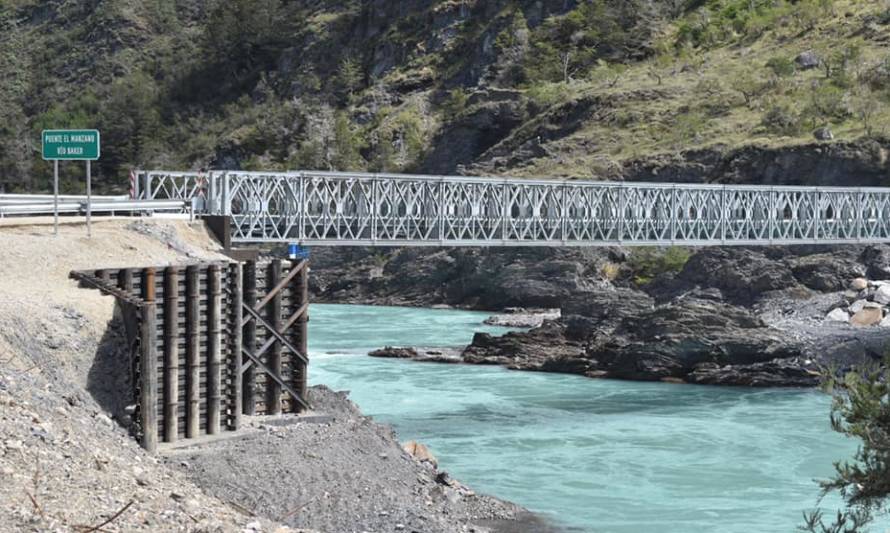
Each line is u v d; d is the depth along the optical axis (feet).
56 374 109.50
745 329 271.49
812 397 240.53
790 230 418.31
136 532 74.28
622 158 550.36
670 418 212.84
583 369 277.44
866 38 623.36
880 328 304.09
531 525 132.67
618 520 138.72
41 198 162.50
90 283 125.18
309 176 254.68
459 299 524.11
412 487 130.93
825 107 539.70
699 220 342.85
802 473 164.86
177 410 125.08
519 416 215.31
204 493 103.86
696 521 138.82
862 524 91.91
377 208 270.46
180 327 126.72
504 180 301.84
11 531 69.10
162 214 180.34
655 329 272.92
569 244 309.63
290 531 84.17
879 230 388.57
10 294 119.65
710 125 556.51
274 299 144.15
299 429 138.31
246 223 247.70
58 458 86.28
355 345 349.00
